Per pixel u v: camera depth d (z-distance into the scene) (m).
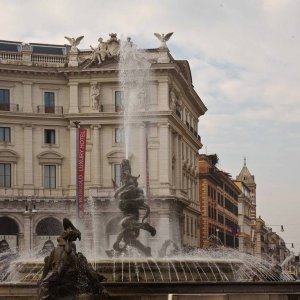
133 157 87.12
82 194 80.06
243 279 30.00
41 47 90.88
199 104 109.69
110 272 25.75
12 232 85.25
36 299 19.77
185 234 97.81
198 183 113.12
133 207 29.80
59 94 89.31
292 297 20.34
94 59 87.94
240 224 180.12
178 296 19.36
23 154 87.06
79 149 80.06
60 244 19.70
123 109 87.25
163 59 88.12
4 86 87.50
